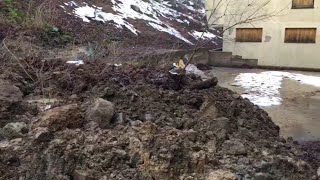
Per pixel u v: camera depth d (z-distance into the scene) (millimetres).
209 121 3885
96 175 2502
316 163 4008
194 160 2785
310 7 14984
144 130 3180
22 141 2949
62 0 14047
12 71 4914
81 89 4535
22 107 3730
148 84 5195
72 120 3293
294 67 15578
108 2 16969
